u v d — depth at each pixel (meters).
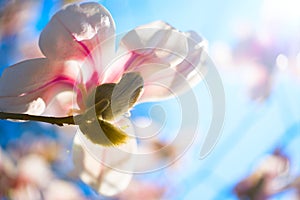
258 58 0.94
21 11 0.79
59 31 0.41
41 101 0.42
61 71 0.42
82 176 0.44
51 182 0.84
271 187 0.92
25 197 0.83
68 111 0.43
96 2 0.41
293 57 0.93
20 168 0.84
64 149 0.85
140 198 0.89
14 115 0.42
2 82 0.42
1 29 0.80
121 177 0.44
